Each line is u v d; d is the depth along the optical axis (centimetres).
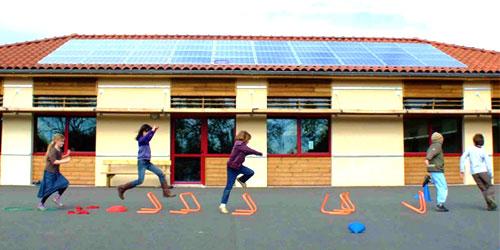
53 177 1030
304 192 1407
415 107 1633
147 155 1101
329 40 2077
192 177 1602
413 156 1630
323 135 1631
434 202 1170
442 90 1636
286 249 679
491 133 1636
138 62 1608
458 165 1641
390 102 1619
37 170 1588
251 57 1702
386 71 1580
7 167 1574
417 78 1596
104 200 1195
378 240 739
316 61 1666
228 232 794
